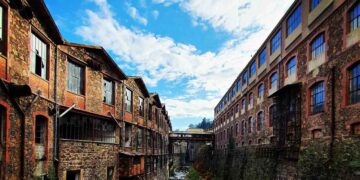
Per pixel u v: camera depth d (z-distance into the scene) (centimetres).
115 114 1781
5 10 858
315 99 1386
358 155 984
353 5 1081
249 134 2683
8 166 852
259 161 2112
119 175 1781
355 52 1060
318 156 1249
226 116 4125
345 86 1119
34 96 1007
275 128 1844
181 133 5272
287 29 1778
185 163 8406
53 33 1152
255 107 2511
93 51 1505
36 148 1056
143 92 2516
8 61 854
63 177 1207
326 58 1267
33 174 995
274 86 2019
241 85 3150
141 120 2439
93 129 1487
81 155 1344
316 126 1332
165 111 4047
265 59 2277
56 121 1163
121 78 1886
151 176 2850
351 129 1065
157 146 3328
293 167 1512
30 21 980
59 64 1216
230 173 3162
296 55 1614
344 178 1042
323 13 1303
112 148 1688
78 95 1364
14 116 888
